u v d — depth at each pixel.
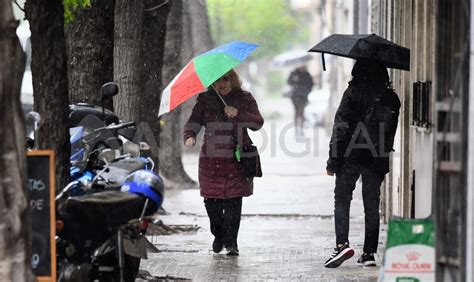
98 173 14.75
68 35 21.70
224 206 20.44
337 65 53.53
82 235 13.65
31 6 14.56
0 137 11.25
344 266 19.19
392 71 25.70
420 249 12.51
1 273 11.24
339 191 18.72
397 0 25.11
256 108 20.39
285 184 36.34
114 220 13.49
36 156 12.40
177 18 33.41
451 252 12.14
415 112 21.14
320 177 38.91
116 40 21.64
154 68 25.80
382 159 18.52
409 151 22.45
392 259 12.52
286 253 21.02
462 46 11.80
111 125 16.34
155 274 18.61
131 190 13.91
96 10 21.64
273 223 26.03
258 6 71.31
